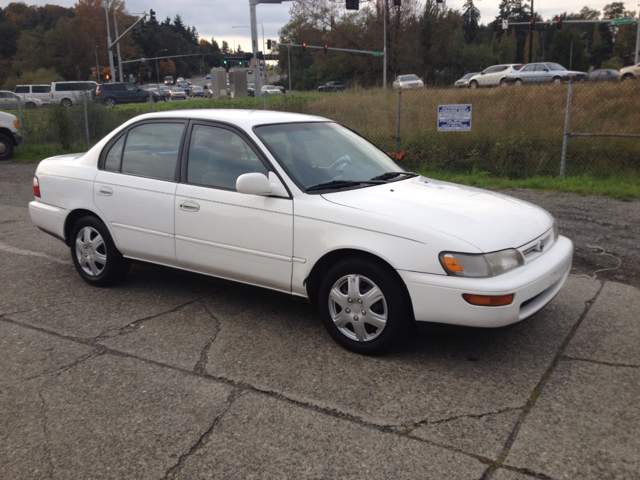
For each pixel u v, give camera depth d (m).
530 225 3.65
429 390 3.20
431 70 53.78
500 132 11.41
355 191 3.86
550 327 4.07
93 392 3.19
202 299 4.70
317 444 2.71
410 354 3.66
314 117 4.83
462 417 2.93
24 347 3.77
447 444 2.70
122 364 3.53
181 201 4.23
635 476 2.46
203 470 2.52
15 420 2.91
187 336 3.95
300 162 4.01
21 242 6.58
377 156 4.70
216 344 3.82
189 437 2.77
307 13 53.38
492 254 3.24
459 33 57.41
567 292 4.81
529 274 3.33
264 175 3.87
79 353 3.68
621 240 6.30
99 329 4.07
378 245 3.39
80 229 4.95
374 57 51.41
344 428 2.83
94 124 16.22
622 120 11.48
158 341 3.87
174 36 151.75
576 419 2.90
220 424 2.88
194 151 4.28
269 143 4.00
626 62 69.50
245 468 2.54
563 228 6.85
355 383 3.28
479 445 2.69
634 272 5.29
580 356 3.62
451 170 11.18
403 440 2.74
